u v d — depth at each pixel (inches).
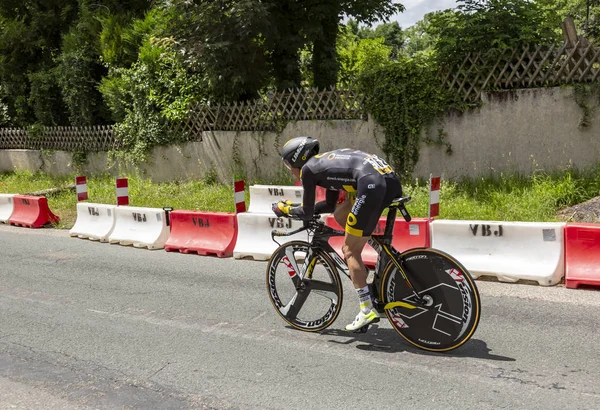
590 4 676.7
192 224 322.3
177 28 507.2
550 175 369.4
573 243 227.3
